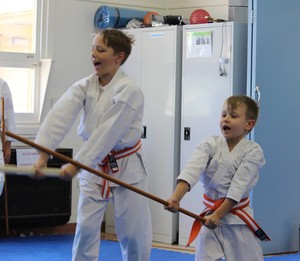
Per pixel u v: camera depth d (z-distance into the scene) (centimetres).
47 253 548
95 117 355
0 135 398
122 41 356
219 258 336
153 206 618
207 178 341
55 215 609
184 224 602
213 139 343
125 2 672
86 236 362
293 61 579
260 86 561
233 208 335
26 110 632
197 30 596
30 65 627
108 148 348
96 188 360
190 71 600
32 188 597
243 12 592
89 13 655
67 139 645
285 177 580
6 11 620
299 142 589
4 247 567
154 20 630
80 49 651
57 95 639
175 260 532
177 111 609
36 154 582
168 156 609
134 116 356
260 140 561
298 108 586
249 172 334
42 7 630
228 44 582
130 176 366
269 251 573
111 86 356
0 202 586
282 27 571
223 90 584
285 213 582
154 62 617
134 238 373
